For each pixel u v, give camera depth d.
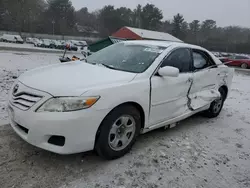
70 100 2.49
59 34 82.62
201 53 4.38
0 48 23.62
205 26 83.00
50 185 2.47
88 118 2.54
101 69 3.30
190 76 3.90
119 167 2.87
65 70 3.22
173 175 2.84
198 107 4.15
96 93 2.61
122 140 3.02
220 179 2.87
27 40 53.75
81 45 52.44
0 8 70.44
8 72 8.54
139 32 40.16
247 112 5.81
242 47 63.06
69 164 2.84
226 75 5.00
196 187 2.68
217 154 3.46
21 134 2.72
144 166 2.95
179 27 80.88
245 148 3.75
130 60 3.56
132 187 2.56
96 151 2.87
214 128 4.46
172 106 3.62
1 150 2.99
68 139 2.50
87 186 2.51
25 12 75.19
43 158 2.91
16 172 2.61
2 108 4.39
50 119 2.44
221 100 5.08
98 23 90.75
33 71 3.30
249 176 2.99
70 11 87.69
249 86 10.66
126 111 2.91
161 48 3.74
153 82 3.23
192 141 3.77
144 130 3.31
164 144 3.56
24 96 2.69
